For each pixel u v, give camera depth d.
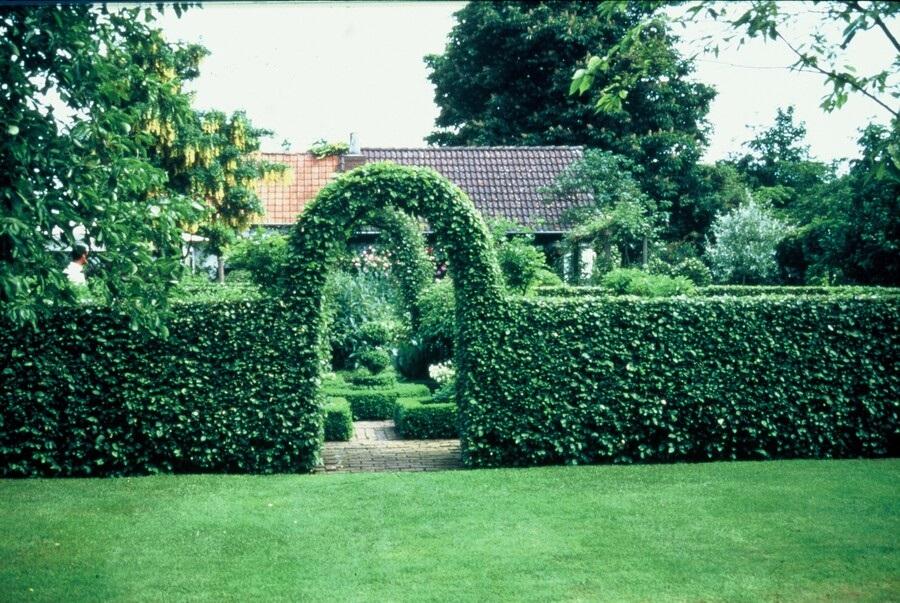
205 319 9.80
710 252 28.16
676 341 10.30
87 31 6.41
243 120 22.03
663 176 30.89
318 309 9.99
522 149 27.33
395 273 17.39
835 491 8.68
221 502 8.46
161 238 6.98
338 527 7.65
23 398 9.54
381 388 14.52
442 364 14.98
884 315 10.55
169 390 9.73
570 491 8.84
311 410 9.95
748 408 10.35
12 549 7.02
